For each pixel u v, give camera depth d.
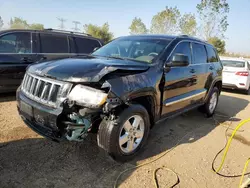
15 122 4.08
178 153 3.52
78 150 3.27
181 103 4.19
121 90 2.70
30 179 2.55
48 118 2.59
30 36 5.84
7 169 2.68
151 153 3.43
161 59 3.58
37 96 2.83
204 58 5.05
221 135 4.50
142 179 2.76
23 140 3.41
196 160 3.37
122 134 2.97
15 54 5.51
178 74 3.87
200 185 2.78
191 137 4.23
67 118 2.62
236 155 3.68
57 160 2.98
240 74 9.38
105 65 2.87
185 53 4.25
